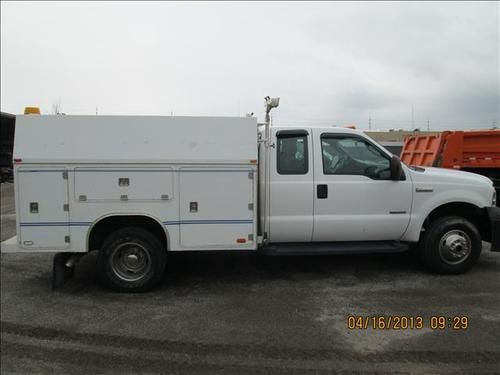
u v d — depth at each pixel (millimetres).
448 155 9281
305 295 4902
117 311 4492
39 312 4488
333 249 5250
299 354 3494
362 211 5309
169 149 4844
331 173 5273
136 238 4938
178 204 4898
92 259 6703
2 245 4812
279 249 5207
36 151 4711
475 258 5516
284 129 5250
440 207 5668
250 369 3258
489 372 3184
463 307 4473
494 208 5484
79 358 3486
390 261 6309
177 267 6121
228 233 4988
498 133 9227
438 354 3469
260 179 5164
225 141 4914
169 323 4164
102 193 4801
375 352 3514
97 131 4773
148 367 3318
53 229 4797
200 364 3350
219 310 4480
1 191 17094
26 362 3434
